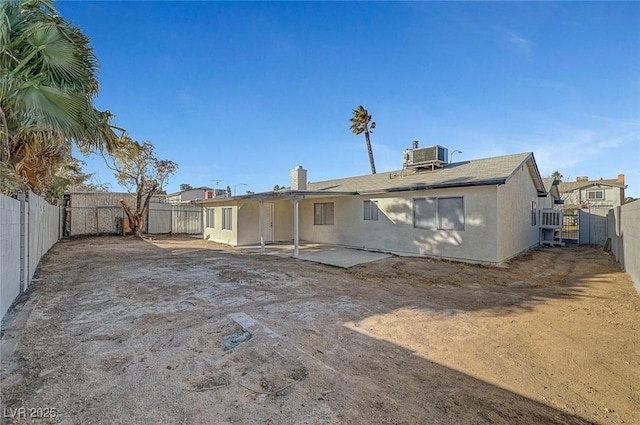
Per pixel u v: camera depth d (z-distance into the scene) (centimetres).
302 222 1720
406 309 573
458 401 290
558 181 2012
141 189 1952
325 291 688
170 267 927
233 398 280
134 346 386
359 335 448
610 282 797
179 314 510
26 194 650
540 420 266
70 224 1867
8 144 792
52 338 405
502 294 694
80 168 2027
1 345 374
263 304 578
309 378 321
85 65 855
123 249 1355
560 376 345
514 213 1182
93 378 308
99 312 514
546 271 961
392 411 269
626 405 293
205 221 1941
